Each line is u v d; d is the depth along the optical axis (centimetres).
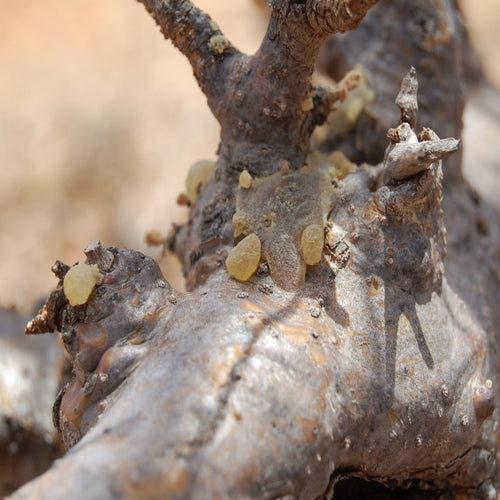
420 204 63
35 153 161
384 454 62
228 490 59
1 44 185
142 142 156
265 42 65
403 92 64
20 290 139
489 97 91
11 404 73
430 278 64
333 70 75
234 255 63
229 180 66
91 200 153
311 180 65
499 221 76
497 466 66
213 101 66
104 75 172
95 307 62
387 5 74
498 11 177
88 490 58
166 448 58
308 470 60
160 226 142
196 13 66
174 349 61
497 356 68
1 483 73
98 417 61
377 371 62
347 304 63
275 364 60
